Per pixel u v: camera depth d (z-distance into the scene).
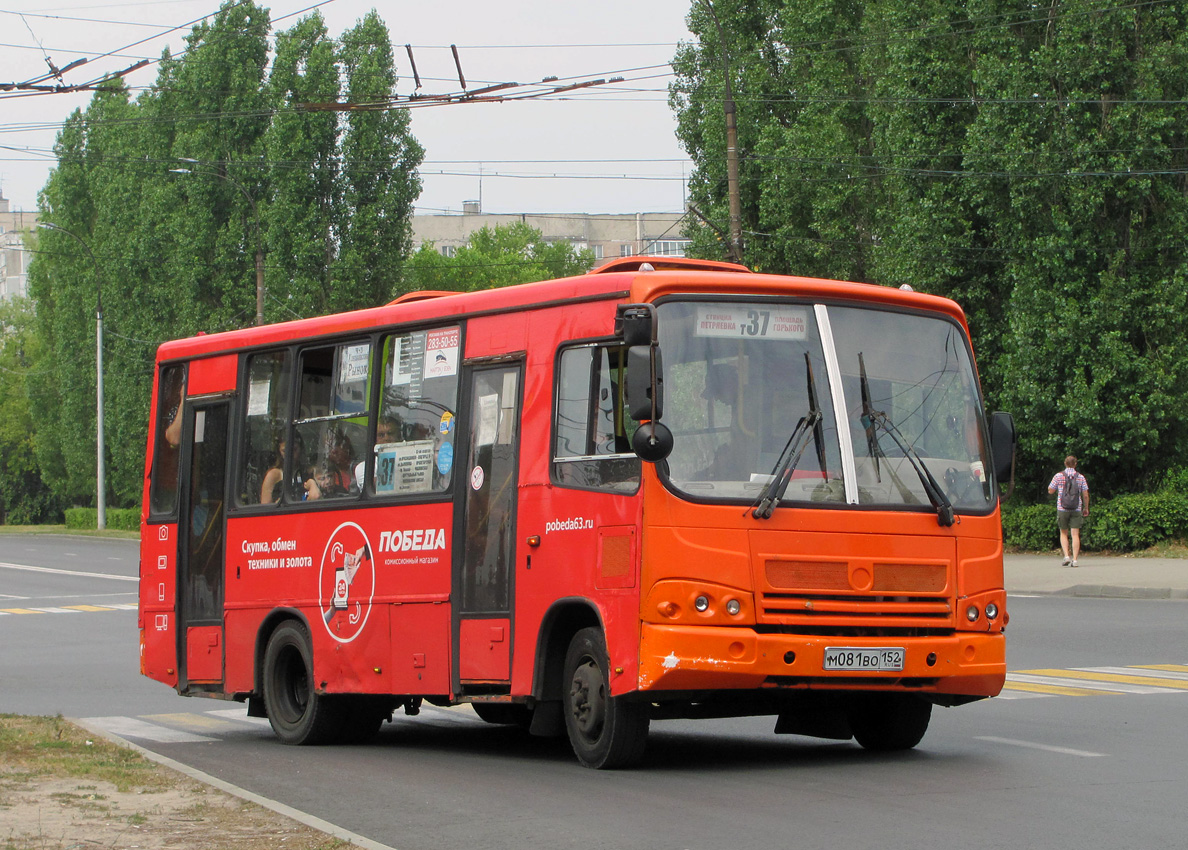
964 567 9.81
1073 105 30.98
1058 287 31.70
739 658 9.03
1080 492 28.73
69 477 77.88
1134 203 31.39
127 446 66.19
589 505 9.66
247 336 13.59
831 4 38.25
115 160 67.00
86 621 27.12
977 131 32.00
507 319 10.73
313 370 12.76
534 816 8.28
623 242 136.25
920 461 9.84
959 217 33.28
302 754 11.70
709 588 9.09
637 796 8.81
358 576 11.86
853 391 9.79
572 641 9.93
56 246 74.00
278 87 55.53
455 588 10.85
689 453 9.27
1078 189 31.03
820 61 38.44
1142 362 30.73
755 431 9.46
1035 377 31.64
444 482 11.10
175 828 7.64
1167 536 30.73
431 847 7.51
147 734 13.37
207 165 57.91
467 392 10.98
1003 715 12.34
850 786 9.03
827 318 9.88
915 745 10.67
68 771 9.50
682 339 9.45
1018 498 34.31
